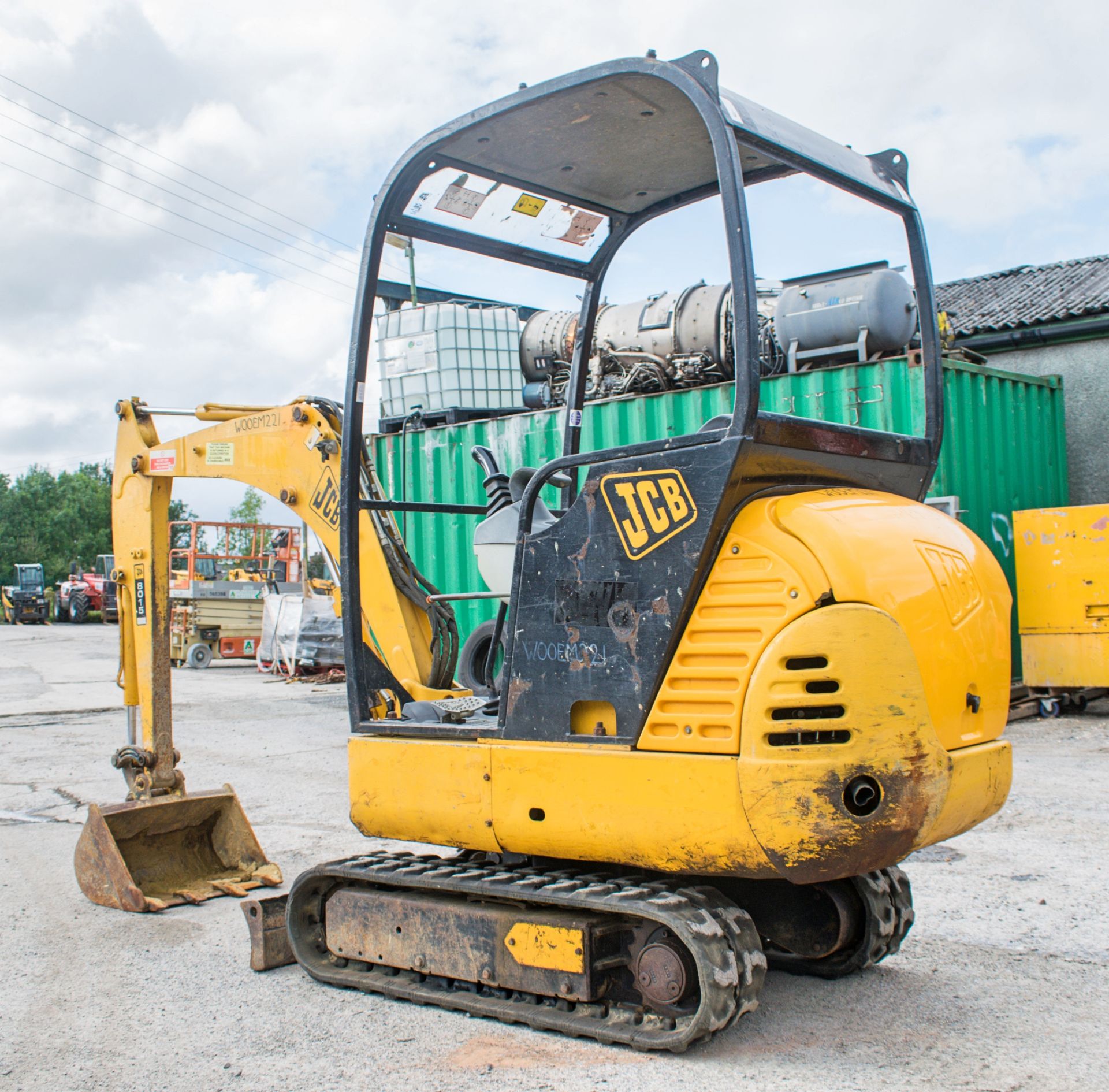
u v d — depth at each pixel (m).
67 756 9.50
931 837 3.08
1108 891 4.91
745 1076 3.11
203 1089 3.13
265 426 5.04
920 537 3.25
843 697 2.91
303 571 18.53
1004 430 10.90
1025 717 10.17
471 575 11.44
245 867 5.44
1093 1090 3.01
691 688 3.10
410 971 3.86
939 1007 3.65
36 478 69.12
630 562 3.21
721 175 3.02
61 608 42.31
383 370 12.57
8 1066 3.34
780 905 4.02
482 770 3.49
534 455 10.99
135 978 4.12
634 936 3.38
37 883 5.51
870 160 4.05
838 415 9.24
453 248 4.34
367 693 4.03
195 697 14.28
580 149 3.82
